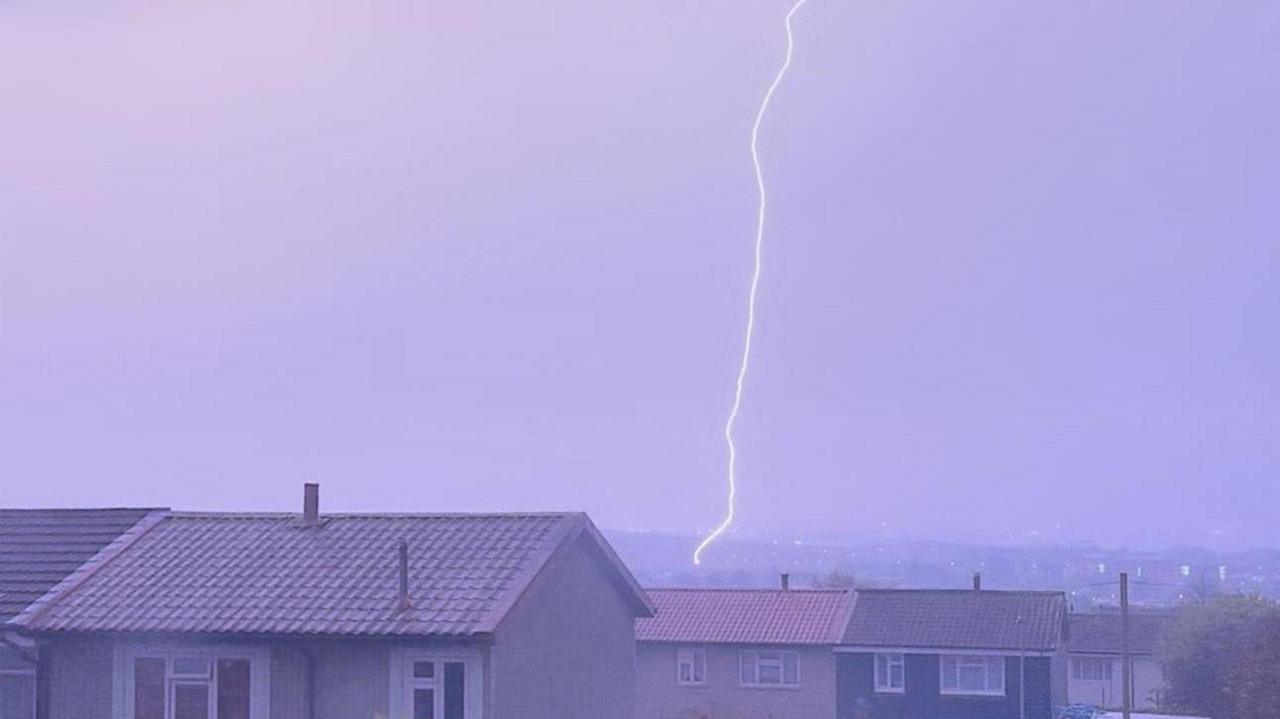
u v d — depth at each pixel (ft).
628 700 143.23
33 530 137.08
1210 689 274.57
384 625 114.73
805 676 262.67
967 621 260.62
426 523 132.05
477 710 114.32
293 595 120.67
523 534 127.54
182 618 118.42
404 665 116.06
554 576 126.62
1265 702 230.48
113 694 119.96
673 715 266.77
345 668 116.88
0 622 122.01
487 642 113.09
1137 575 499.10
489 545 126.31
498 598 117.39
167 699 119.55
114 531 136.05
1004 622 259.19
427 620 114.73
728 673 265.54
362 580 122.31
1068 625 287.48
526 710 120.47
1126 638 235.61
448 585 119.85
